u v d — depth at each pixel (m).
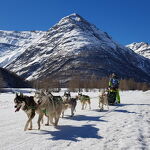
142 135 10.29
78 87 92.62
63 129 10.93
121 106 21.23
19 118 13.82
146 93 50.72
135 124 12.63
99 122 12.91
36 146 8.25
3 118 13.80
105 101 18.47
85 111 17.58
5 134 9.79
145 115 16.19
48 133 10.10
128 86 108.44
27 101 10.38
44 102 10.72
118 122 13.05
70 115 15.33
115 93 22.11
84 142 8.89
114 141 9.17
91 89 95.00
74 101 15.15
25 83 114.38
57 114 11.55
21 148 8.00
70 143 8.72
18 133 9.99
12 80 109.62
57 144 8.54
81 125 11.96
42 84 97.38
